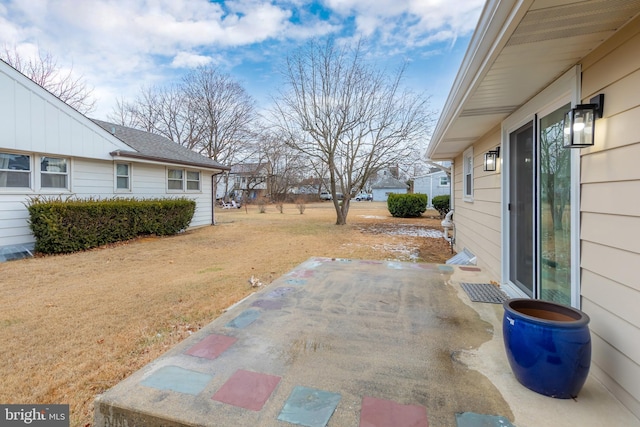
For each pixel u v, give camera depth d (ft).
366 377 5.92
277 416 4.86
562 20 5.35
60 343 8.76
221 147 82.38
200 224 39.24
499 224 12.68
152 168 32.50
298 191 108.88
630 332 5.28
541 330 5.29
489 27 5.98
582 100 6.89
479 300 10.17
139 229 28.14
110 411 5.14
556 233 8.59
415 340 7.42
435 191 80.28
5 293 13.25
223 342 7.32
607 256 5.96
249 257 21.20
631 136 5.34
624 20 5.36
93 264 18.95
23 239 22.54
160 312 11.04
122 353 8.23
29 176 22.98
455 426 4.66
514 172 11.70
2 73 20.95
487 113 11.46
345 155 42.83
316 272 13.76
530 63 7.08
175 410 4.97
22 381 6.97
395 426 4.65
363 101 40.98
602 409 5.14
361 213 66.74
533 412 4.97
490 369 6.17
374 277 12.95
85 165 26.43
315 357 6.65
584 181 6.74
